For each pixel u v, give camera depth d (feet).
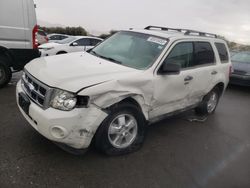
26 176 10.03
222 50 19.12
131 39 15.10
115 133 11.83
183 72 14.61
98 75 11.07
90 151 12.25
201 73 16.11
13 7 20.03
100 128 11.00
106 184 10.21
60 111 9.98
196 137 15.69
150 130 15.84
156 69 12.89
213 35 19.20
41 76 10.95
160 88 13.10
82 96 10.07
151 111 13.46
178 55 14.43
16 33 20.52
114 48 15.03
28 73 12.08
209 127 17.62
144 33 15.25
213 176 11.76
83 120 10.22
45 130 10.12
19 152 11.50
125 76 11.51
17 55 20.98
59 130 10.00
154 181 10.82
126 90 11.26
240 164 13.14
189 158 13.07
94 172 10.82
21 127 13.87
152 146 13.73
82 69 11.58
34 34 21.58
